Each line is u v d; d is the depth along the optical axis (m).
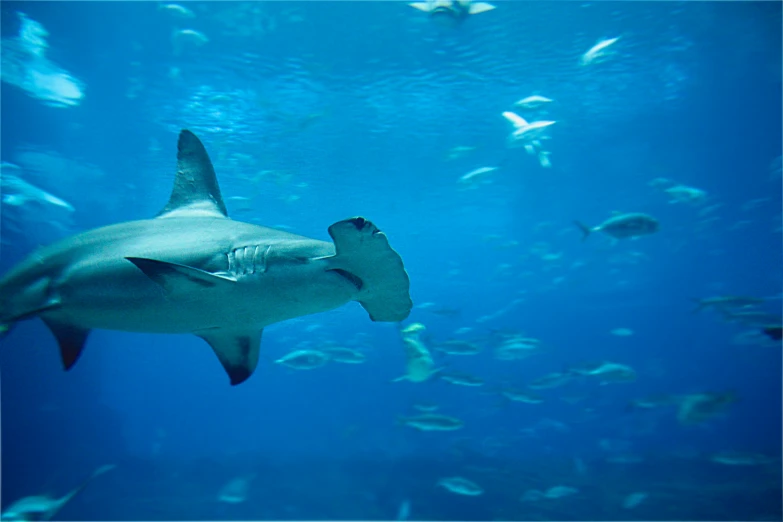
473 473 16.58
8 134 14.95
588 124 17.61
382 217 22.61
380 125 16.11
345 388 38.22
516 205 24.47
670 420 25.77
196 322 2.91
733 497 12.42
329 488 15.88
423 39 12.87
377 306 2.81
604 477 15.67
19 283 3.15
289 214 19.61
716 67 15.05
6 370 16.16
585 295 34.91
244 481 11.77
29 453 16.98
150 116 14.67
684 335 41.66
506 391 11.55
